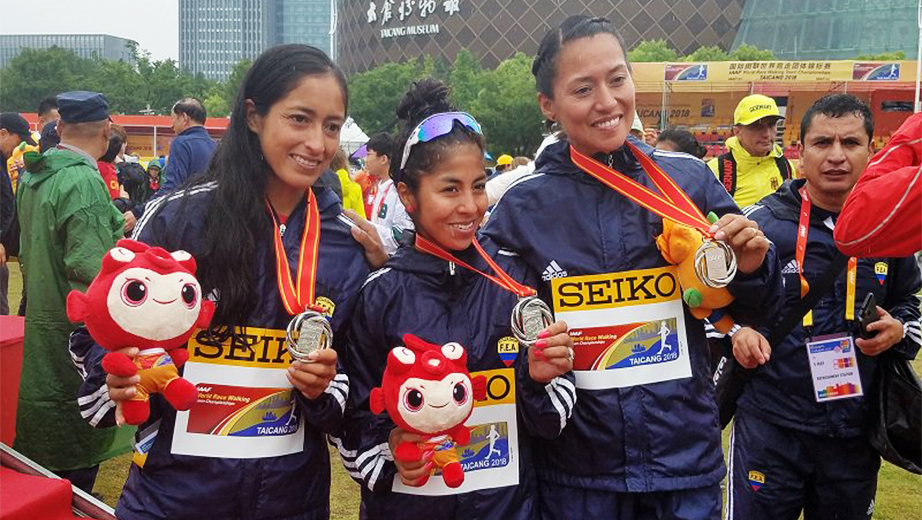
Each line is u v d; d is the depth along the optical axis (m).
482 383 2.30
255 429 2.22
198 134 6.53
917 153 2.12
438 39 67.81
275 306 2.25
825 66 30.19
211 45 108.38
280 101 2.19
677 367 2.41
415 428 2.04
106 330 1.95
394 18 70.75
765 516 3.25
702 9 59.31
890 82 29.61
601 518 2.39
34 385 3.97
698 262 2.25
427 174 2.24
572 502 2.43
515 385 2.34
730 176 5.99
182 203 2.27
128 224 6.74
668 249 2.37
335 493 4.75
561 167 2.54
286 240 2.33
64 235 3.94
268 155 2.24
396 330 2.30
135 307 1.92
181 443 2.17
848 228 2.12
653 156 2.57
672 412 2.39
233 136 2.28
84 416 2.15
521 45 64.75
